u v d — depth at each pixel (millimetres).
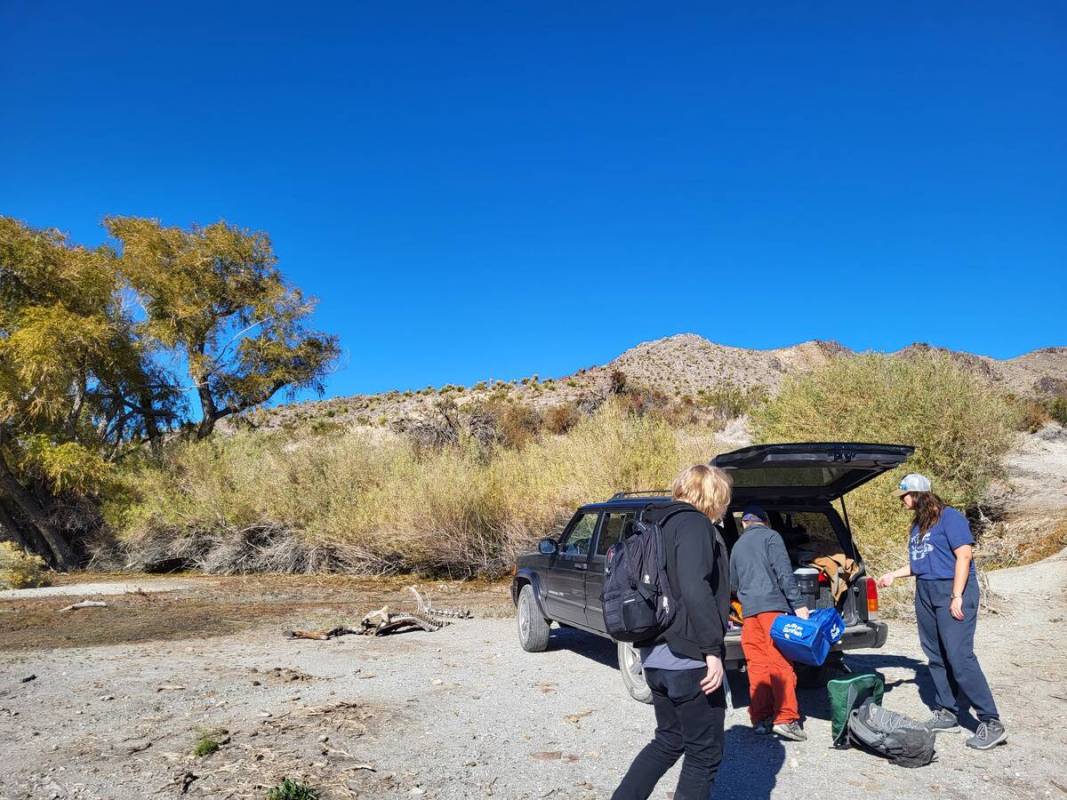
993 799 4301
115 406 27562
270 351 31219
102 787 4453
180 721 5777
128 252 29141
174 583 17672
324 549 18953
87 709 6172
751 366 108188
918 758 4754
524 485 17719
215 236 30766
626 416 18906
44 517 22234
